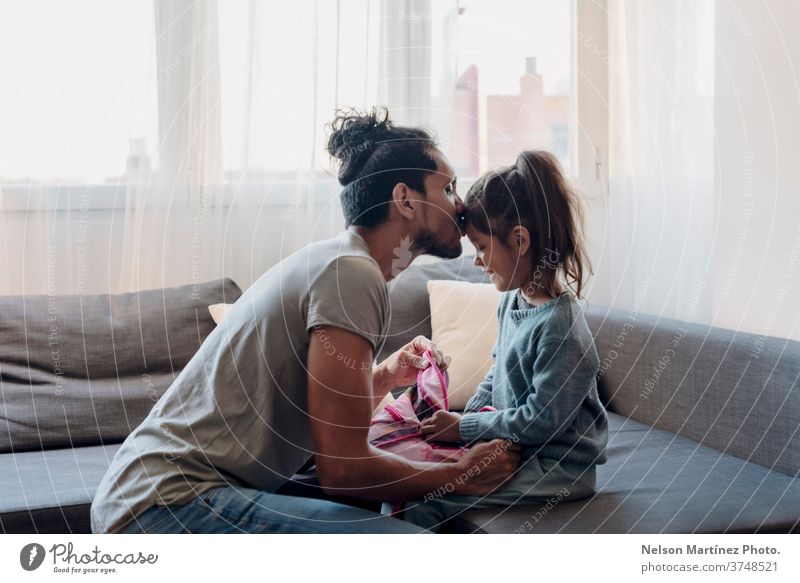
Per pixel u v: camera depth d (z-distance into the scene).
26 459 1.91
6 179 2.38
